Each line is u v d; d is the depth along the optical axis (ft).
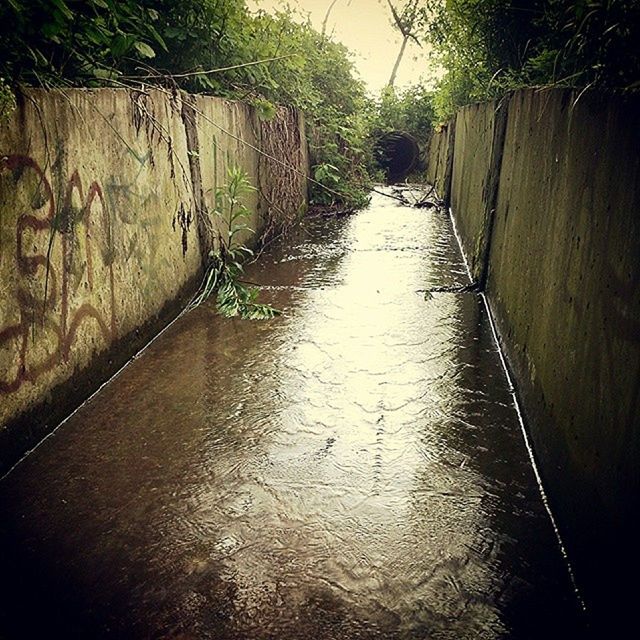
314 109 31.14
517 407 10.03
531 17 14.38
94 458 8.50
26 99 8.35
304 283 17.08
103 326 10.59
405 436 9.16
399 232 25.31
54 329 9.09
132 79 12.71
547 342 8.59
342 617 5.97
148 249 12.38
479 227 18.03
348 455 8.65
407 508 7.55
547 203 9.46
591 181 7.02
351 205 32.01
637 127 5.56
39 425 8.81
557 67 10.75
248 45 19.39
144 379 10.90
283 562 6.67
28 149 8.36
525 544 6.93
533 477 8.18
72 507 7.50
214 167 16.53
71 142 9.46
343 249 21.68
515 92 13.97
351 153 36.86
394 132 48.24
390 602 6.15
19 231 8.21
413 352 12.23
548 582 6.38
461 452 8.77
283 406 9.97
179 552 6.80
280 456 8.61
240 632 5.81
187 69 16.63
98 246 10.37
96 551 6.80
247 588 6.31
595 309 6.50
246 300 14.49
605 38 6.79
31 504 7.54
